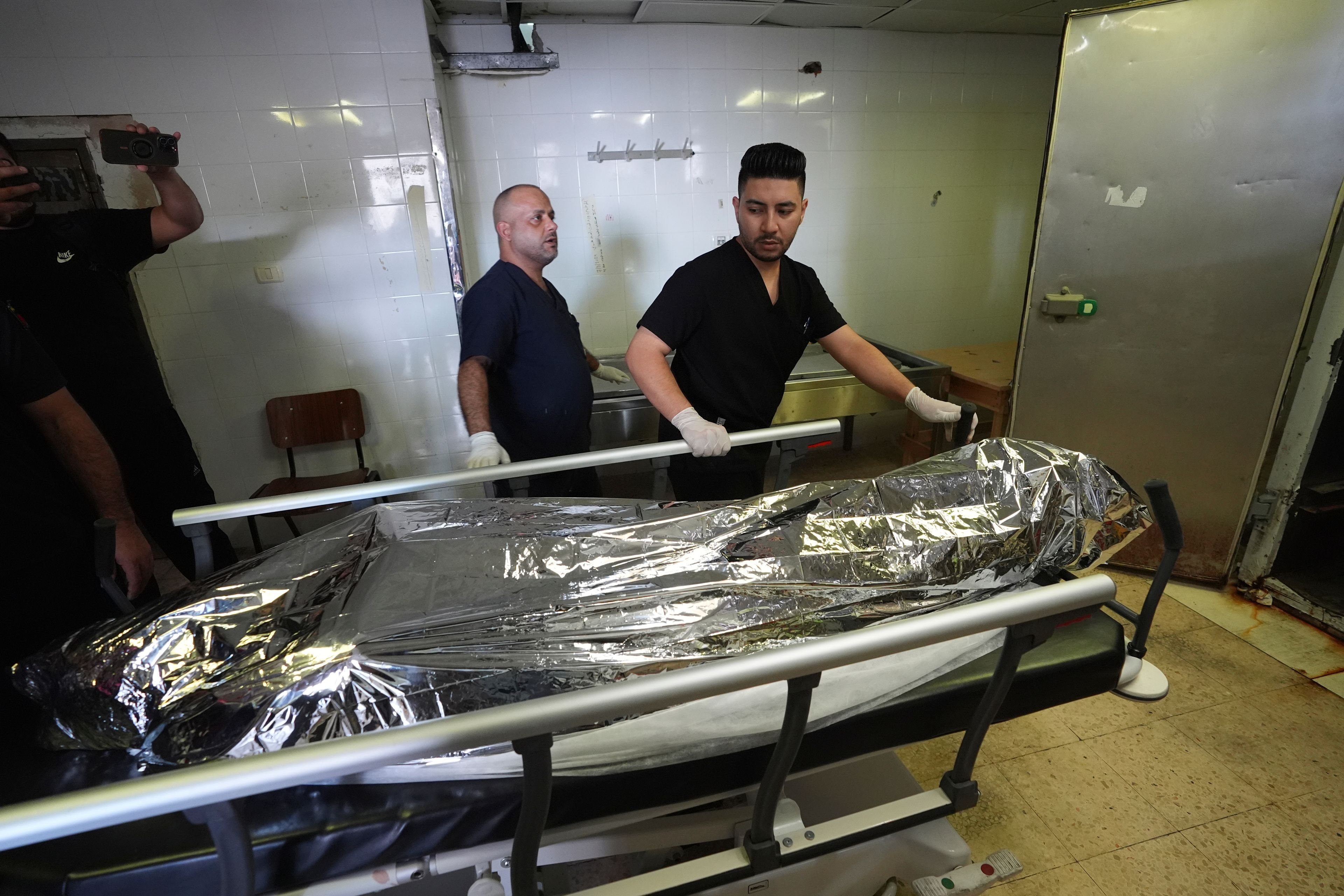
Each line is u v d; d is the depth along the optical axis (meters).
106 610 1.32
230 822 0.66
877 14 2.65
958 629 0.78
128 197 2.32
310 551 1.01
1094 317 2.11
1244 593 2.12
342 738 0.64
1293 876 1.27
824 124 2.98
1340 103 1.63
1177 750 1.56
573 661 0.85
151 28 2.16
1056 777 1.50
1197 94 1.79
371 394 2.74
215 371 2.57
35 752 0.88
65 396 1.25
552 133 2.75
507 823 0.83
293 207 2.44
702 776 0.88
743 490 1.81
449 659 0.82
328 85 2.33
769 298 1.59
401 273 2.60
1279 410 1.90
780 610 0.96
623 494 3.15
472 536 1.05
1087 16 1.88
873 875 1.09
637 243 2.97
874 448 3.53
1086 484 1.08
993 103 3.14
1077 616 0.87
